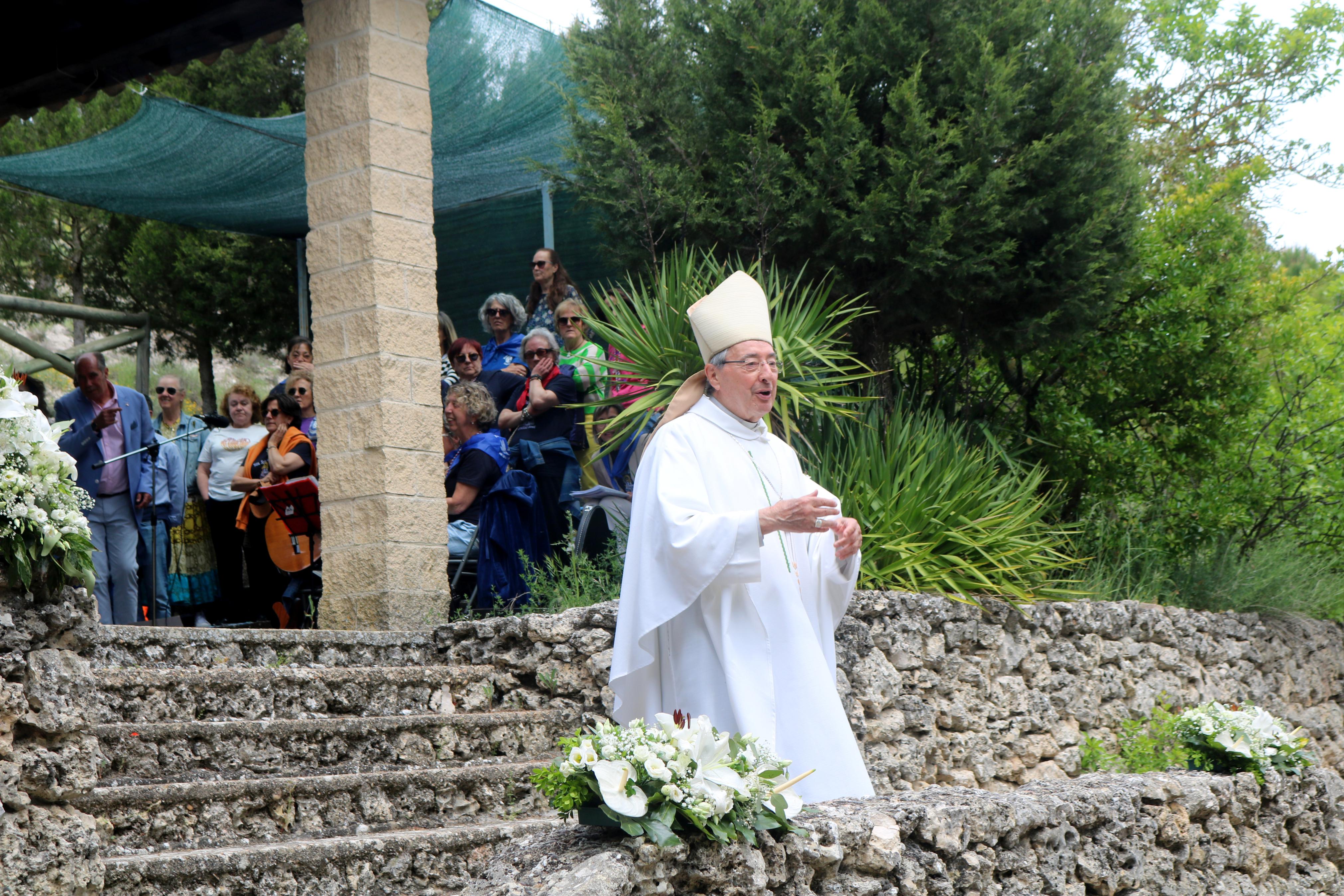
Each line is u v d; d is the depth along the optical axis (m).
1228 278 9.30
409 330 6.32
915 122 7.54
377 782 4.22
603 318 8.23
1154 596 8.62
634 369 6.79
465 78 8.68
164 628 4.81
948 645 6.48
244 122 9.07
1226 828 4.79
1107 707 7.47
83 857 3.04
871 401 8.00
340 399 6.29
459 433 6.85
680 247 8.07
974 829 3.53
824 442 7.13
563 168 9.62
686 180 7.93
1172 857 4.40
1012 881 3.65
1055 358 9.20
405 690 5.18
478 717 4.98
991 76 7.65
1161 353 9.16
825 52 7.87
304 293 12.01
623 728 2.88
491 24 8.30
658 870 2.69
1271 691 8.91
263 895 3.48
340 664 5.45
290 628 6.91
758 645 3.75
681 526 3.62
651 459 3.91
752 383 3.98
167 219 11.23
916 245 7.63
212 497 8.01
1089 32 8.26
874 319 8.32
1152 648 7.91
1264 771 5.24
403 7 6.52
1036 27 8.02
